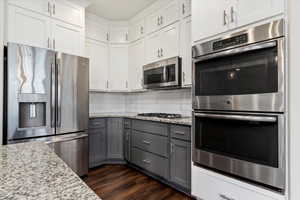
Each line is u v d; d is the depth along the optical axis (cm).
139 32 327
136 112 382
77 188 53
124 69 358
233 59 156
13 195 49
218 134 168
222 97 163
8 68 194
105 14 329
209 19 175
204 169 181
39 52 216
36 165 74
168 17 270
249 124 146
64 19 258
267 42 135
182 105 292
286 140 128
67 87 242
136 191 227
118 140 331
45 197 48
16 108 198
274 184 132
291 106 126
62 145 234
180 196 215
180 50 252
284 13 128
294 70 125
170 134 233
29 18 224
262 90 138
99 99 373
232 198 157
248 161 146
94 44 332
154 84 283
